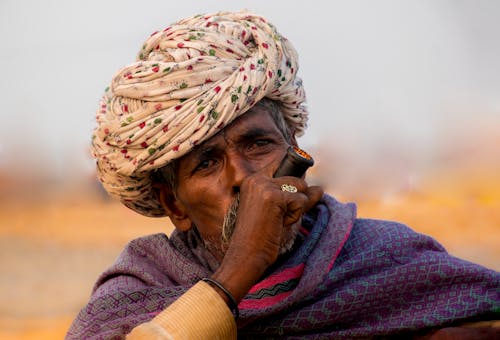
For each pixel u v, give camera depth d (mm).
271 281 8508
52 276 33219
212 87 8336
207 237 8719
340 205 9344
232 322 7523
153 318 7676
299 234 9039
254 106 8578
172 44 8609
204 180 8523
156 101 8406
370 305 8406
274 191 7656
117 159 8859
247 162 8406
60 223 43031
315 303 8383
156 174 9125
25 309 28828
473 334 8148
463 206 36500
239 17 9008
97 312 8719
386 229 9133
